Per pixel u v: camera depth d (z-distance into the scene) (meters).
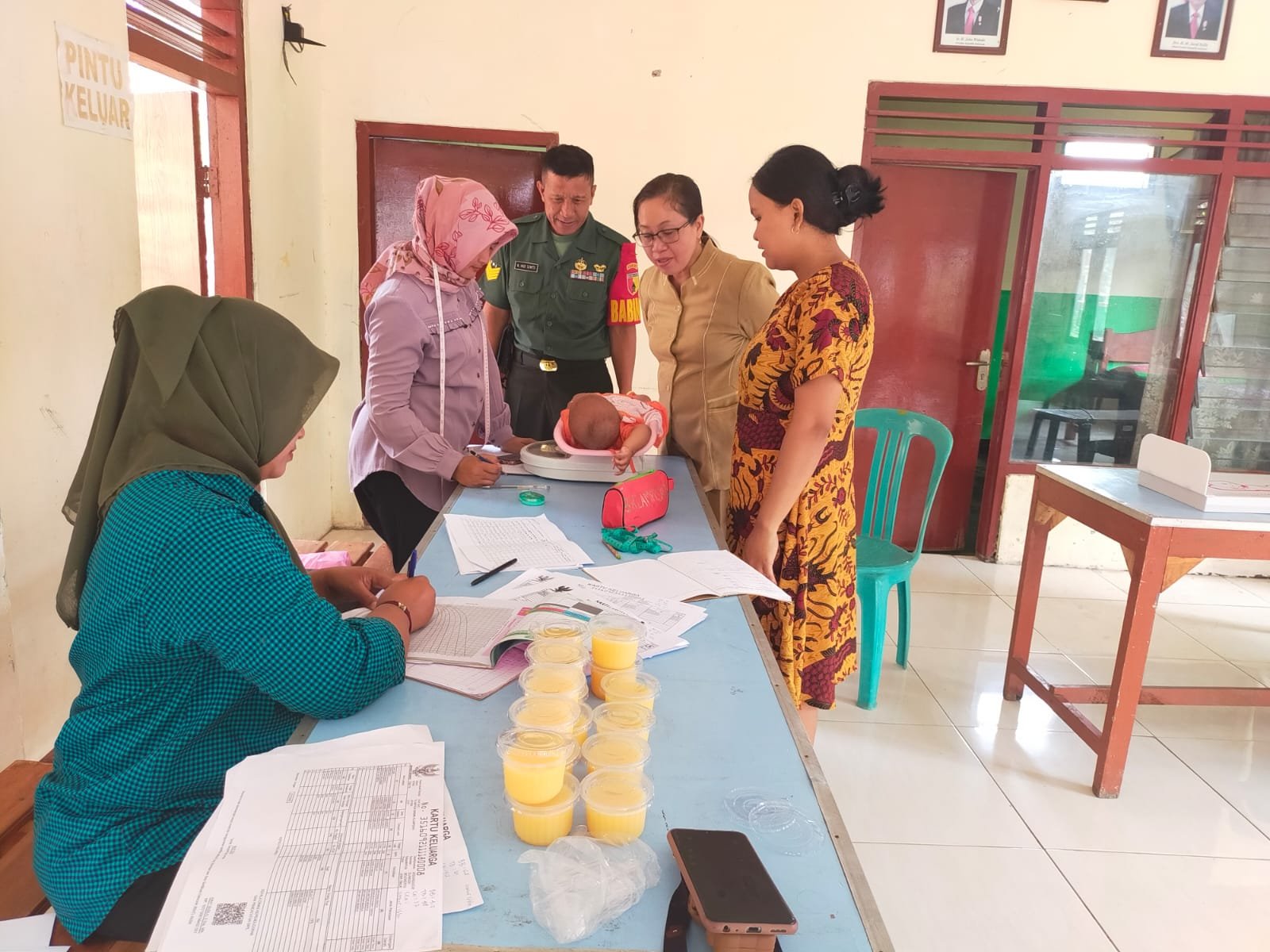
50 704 2.06
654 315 2.47
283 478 3.79
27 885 1.31
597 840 0.84
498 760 0.98
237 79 3.22
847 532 1.89
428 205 2.01
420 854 0.81
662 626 1.34
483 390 2.35
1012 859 2.12
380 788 0.90
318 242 4.06
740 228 4.12
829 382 1.66
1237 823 2.31
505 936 0.73
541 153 4.09
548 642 1.14
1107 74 3.99
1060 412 4.41
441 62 3.93
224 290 3.38
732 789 0.94
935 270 4.29
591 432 2.16
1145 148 4.09
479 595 1.43
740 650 1.29
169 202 3.28
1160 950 1.84
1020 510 4.41
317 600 1.07
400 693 1.12
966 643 3.45
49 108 1.94
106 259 2.17
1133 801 2.40
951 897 1.98
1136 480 2.70
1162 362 4.35
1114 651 3.41
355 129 3.99
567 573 1.56
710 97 3.98
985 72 3.98
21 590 1.94
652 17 3.90
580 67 3.94
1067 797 2.40
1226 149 4.04
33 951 1.10
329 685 1.03
